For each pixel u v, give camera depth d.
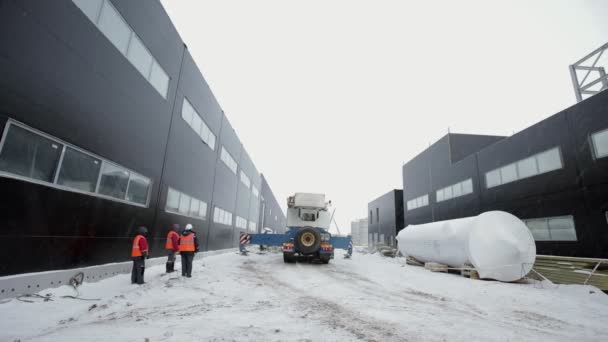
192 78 14.45
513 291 8.58
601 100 11.23
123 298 5.83
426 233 14.75
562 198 12.52
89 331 4.00
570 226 12.10
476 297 7.55
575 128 12.16
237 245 25.48
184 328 4.19
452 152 22.36
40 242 6.11
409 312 5.65
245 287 7.65
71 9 6.70
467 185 19.80
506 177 16.05
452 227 12.65
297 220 16.94
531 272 11.99
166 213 12.12
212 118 17.95
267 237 16.61
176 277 8.44
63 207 6.73
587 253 11.30
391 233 35.56
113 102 8.37
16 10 5.43
